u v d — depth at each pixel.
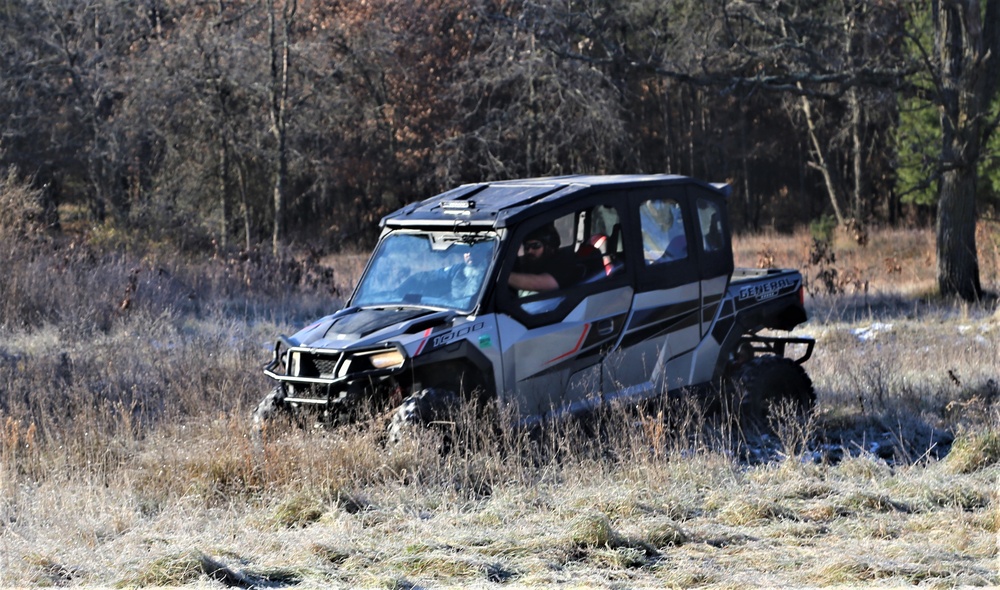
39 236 22.88
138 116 39.41
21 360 13.74
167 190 39.59
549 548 6.94
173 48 38.53
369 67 48.28
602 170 52.88
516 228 9.62
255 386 12.36
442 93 50.56
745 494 8.42
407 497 8.30
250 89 39.62
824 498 8.40
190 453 9.22
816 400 11.88
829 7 38.28
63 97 43.09
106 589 6.23
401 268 10.05
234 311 20.62
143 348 15.09
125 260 22.62
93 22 44.00
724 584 6.23
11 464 9.15
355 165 51.31
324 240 50.12
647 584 6.34
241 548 7.09
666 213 10.63
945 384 12.84
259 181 48.47
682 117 63.19
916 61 23.83
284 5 39.97
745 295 11.17
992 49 23.14
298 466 8.74
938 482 8.74
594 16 26.23
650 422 9.68
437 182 51.50
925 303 22.86
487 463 8.84
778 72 46.88
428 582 6.30
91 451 9.59
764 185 71.12
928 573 6.37
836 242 40.12
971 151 22.81
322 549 6.88
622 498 8.08
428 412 9.09
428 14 50.62
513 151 50.41
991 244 30.17
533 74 43.47
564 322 9.82
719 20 31.28
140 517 7.94
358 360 9.23
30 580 6.36
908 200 38.00
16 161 39.56
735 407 10.74
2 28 42.12
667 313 10.50
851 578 6.30
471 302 9.48
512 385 9.52
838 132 56.34
